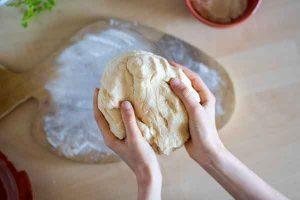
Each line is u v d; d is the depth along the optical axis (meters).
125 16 0.77
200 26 0.77
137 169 0.54
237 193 0.60
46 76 0.75
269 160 0.74
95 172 0.74
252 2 0.73
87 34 0.76
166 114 0.54
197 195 0.73
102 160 0.73
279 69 0.77
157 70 0.54
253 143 0.75
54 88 0.75
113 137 0.57
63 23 0.77
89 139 0.74
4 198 0.70
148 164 0.52
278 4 0.78
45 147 0.73
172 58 0.76
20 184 0.69
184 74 0.58
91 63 0.76
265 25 0.77
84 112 0.75
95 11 0.77
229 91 0.75
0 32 0.76
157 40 0.76
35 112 0.75
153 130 0.54
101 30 0.76
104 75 0.56
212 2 0.74
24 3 0.76
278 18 0.77
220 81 0.76
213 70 0.76
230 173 0.58
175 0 0.78
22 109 0.75
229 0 0.74
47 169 0.74
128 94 0.54
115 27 0.76
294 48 0.77
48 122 0.74
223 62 0.77
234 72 0.77
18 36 0.77
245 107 0.76
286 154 0.74
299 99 0.76
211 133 0.55
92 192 0.73
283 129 0.75
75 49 0.76
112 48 0.77
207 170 0.60
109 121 0.56
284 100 0.76
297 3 0.78
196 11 0.75
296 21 0.78
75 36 0.76
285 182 0.73
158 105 0.54
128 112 0.52
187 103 0.53
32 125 0.74
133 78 0.54
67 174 0.74
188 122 0.55
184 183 0.74
